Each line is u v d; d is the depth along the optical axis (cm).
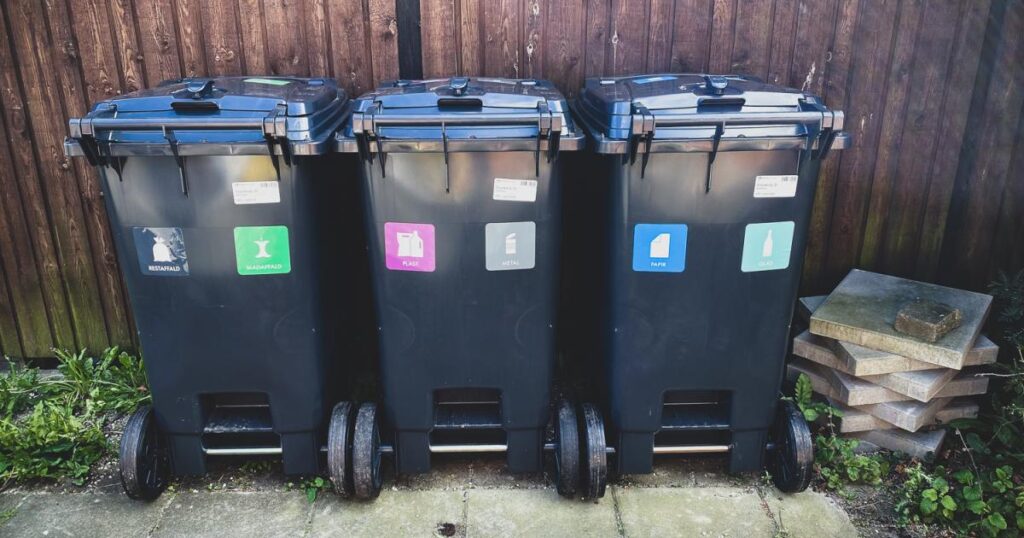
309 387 304
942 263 399
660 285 292
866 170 385
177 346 295
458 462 337
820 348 344
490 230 284
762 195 280
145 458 306
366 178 280
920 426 333
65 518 306
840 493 318
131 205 277
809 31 366
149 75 371
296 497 316
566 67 373
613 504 312
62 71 370
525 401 310
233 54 369
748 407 310
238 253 284
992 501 299
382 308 296
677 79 321
